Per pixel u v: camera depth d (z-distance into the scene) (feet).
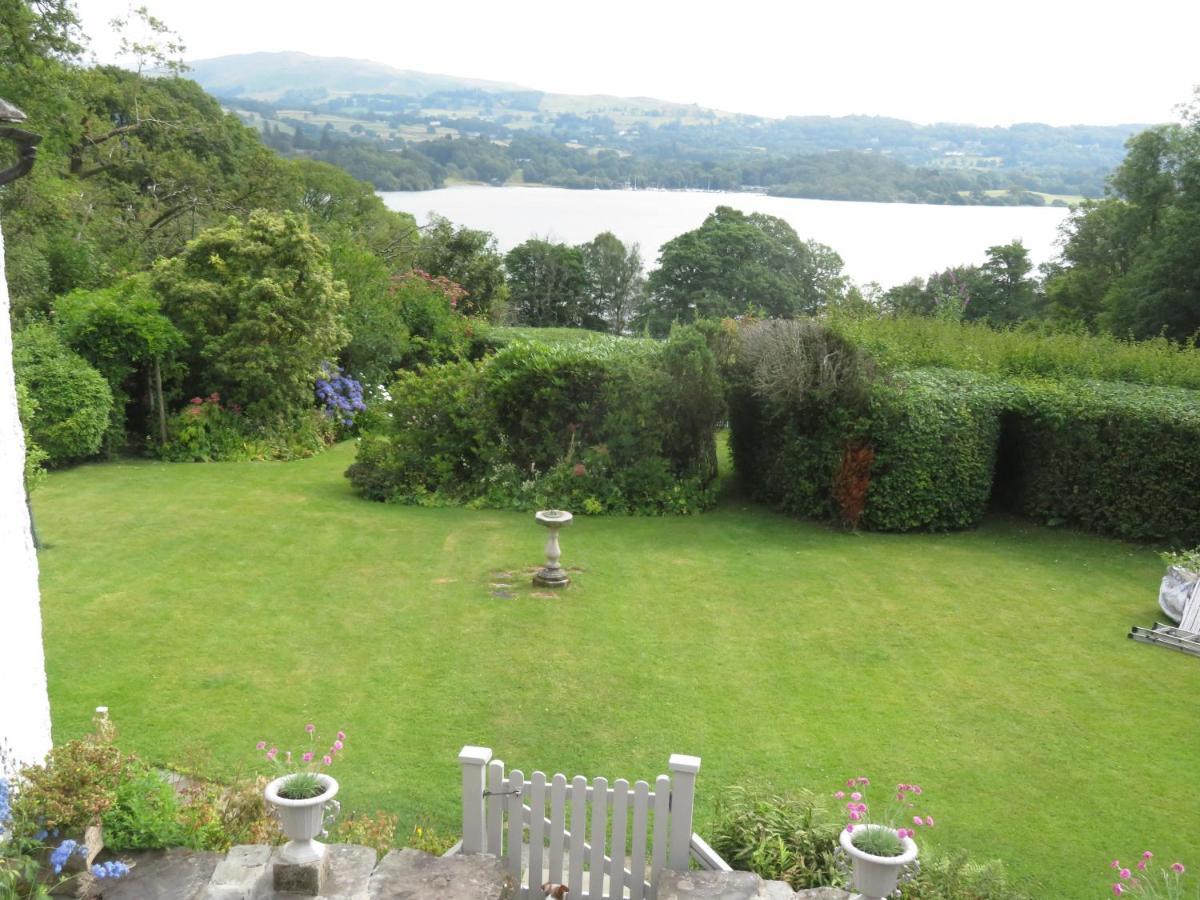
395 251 102.53
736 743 23.29
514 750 22.67
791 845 17.62
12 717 15.65
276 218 60.59
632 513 45.39
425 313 77.77
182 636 28.71
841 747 23.22
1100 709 25.63
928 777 21.94
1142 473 40.81
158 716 23.52
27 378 48.52
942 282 110.22
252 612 30.94
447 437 47.78
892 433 41.81
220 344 56.59
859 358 42.32
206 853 16.06
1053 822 20.25
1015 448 44.68
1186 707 25.85
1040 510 43.80
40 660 16.60
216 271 58.13
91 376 50.47
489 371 47.75
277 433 59.11
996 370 48.14
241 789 18.81
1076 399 42.24
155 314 54.65
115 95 93.71
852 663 28.40
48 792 14.94
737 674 27.40
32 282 61.05
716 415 47.03
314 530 40.78
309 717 23.88
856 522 42.80
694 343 46.19
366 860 16.14
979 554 39.73
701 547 40.01
